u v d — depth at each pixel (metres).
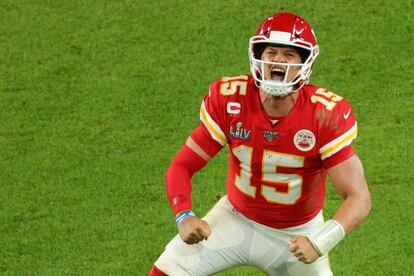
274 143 14.14
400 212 20.88
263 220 15.12
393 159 23.14
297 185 14.55
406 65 27.34
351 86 26.52
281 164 14.31
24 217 21.11
